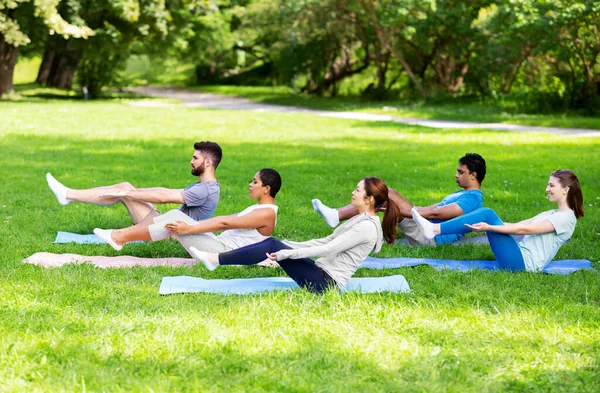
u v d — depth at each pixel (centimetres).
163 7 3341
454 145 1795
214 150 721
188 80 5859
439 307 548
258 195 648
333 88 3994
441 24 3142
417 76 3641
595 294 603
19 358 436
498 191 1153
